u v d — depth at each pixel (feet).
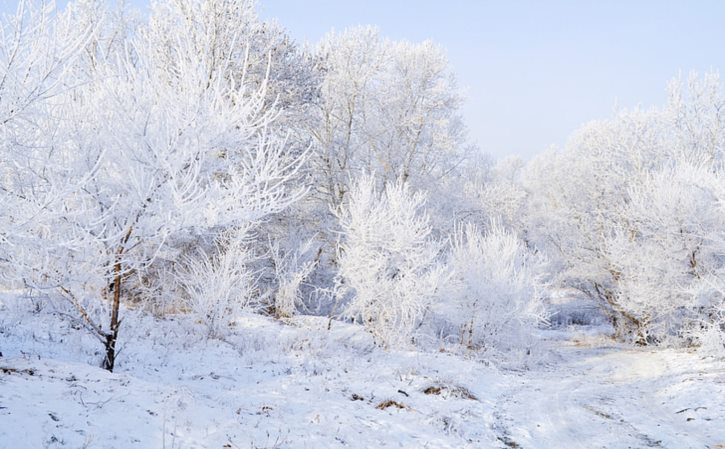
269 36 58.23
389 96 90.33
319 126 79.56
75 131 22.02
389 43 86.12
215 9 49.93
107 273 24.21
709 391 33.30
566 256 87.97
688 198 60.85
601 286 83.05
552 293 108.17
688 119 85.97
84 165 21.90
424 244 50.80
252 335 41.27
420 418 25.43
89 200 22.47
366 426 22.91
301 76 61.26
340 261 49.03
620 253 70.33
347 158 84.02
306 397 26.32
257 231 57.31
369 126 87.51
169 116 23.70
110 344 24.59
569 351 64.13
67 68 18.08
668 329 68.39
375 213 46.73
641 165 81.30
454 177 105.29
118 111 22.80
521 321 54.08
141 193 22.03
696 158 78.23
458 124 98.68
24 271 19.61
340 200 79.25
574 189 89.25
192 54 26.63
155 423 17.51
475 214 98.94
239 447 17.24
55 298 25.09
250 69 54.65
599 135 89.97
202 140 23.75
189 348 34.30
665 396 33.78
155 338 34.55
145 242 24.38
